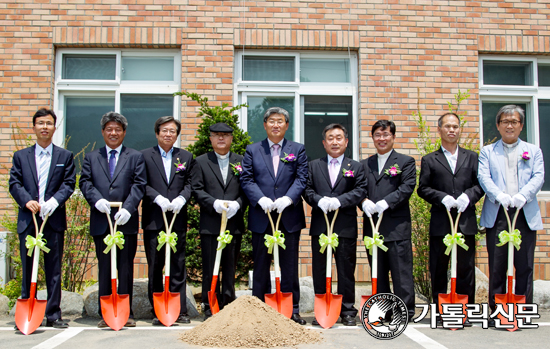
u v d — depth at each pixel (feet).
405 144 20.34
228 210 13.74
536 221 13.91
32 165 13.65
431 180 14.46
